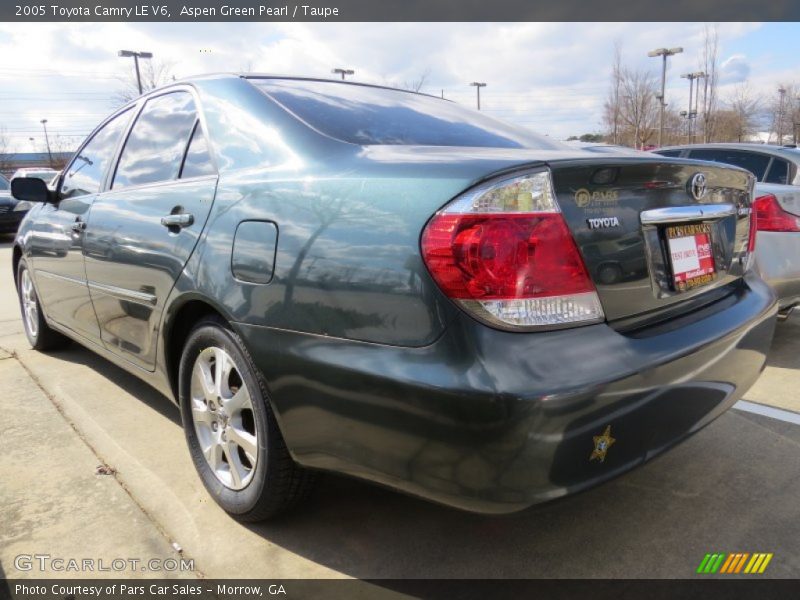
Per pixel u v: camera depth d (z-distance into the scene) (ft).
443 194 5.42
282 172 6.86
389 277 5.55
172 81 9.78
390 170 5.94
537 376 5.11
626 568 6.83
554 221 5.50
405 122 8.12
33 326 14.56
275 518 7.70
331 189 6.24
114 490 8.38
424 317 5.35
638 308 6.20
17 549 7.14
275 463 6.89
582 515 7.82
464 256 5.21
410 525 7.64
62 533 7.44
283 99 7.83
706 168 7.15
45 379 12.71
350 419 5.88
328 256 6.00
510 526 7.62
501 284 5.22
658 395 5.85
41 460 9.20
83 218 10.71
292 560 7.00
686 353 6.13
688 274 6.95
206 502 8.10
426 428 5.34
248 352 6.80
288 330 6.28
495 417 5.01
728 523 7.59
